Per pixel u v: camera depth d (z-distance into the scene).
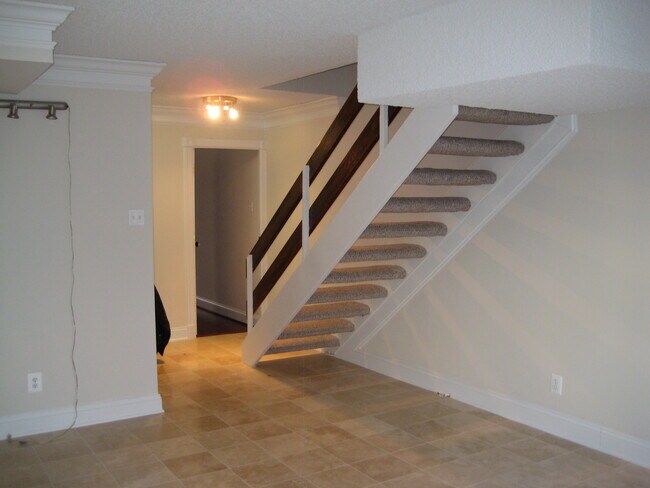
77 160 3.72
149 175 3.94
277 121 6.36
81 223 3.75
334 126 4.00
